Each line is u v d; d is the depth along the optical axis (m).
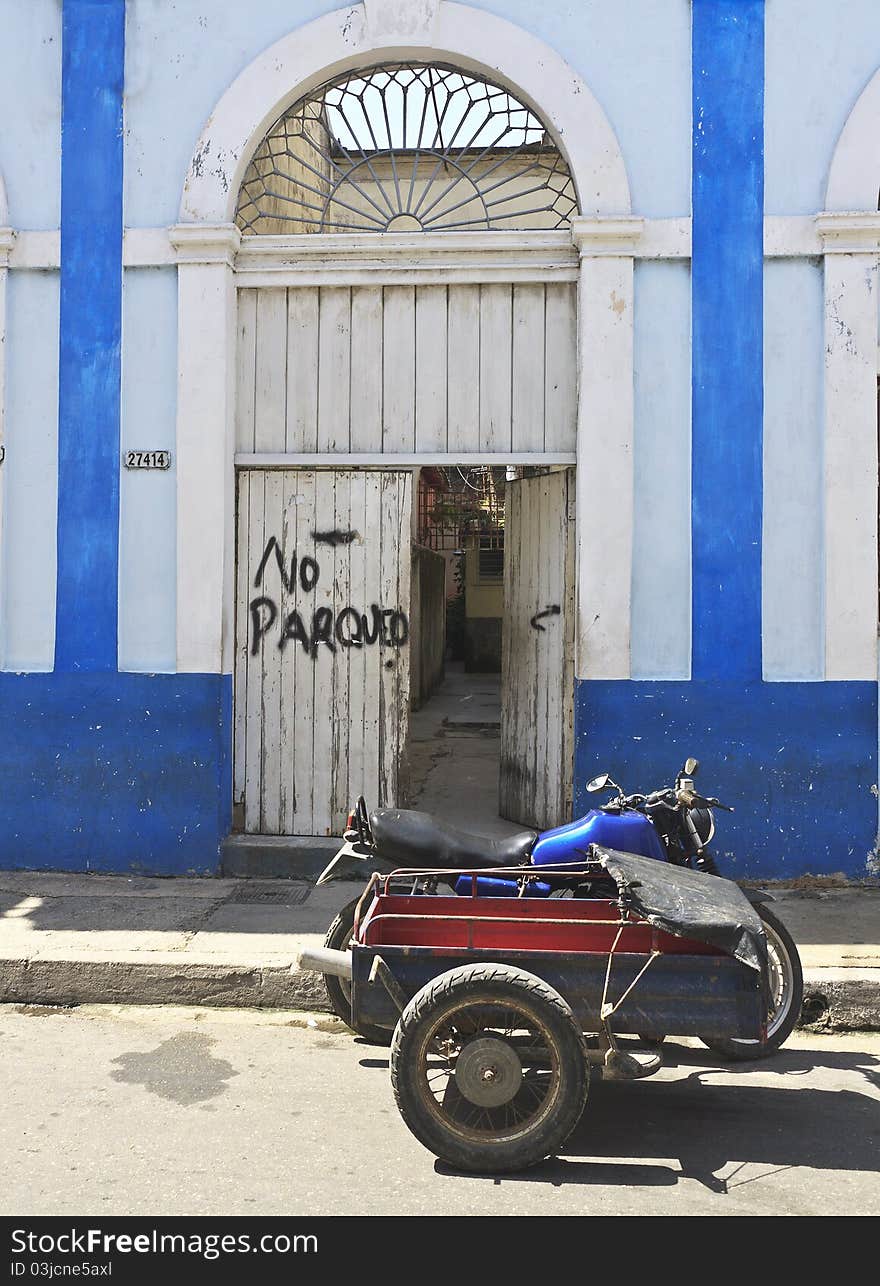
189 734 6.65
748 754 6.39
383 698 6.86
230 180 6.59
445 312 6.73
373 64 6.66
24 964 5.21
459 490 18.48
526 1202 3.41
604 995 3.84
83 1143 3.74
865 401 6.31
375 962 3.86
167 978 5.17
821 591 6.37
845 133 6.29
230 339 6.71
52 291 6.71
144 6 6.64
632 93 6.42
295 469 6.89
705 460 6.39
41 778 6.74
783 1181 3.56
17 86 6.74
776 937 4.58
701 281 6.39
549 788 7.16
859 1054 4.70
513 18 6.45
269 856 6.66
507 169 9.77
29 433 6.73
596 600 6.41
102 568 6.68
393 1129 3.90
